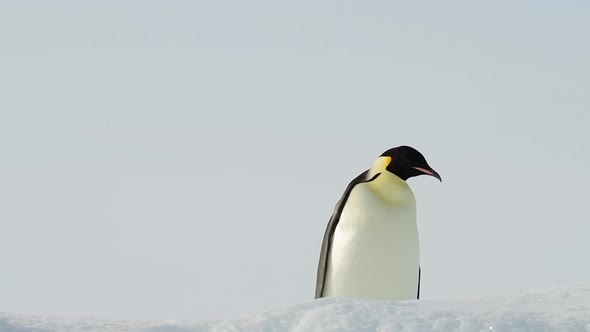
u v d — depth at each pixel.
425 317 19.23
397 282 40.38
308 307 20.36
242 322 19.58
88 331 19.53
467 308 20.56
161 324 19.81
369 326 18.89
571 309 20.59
